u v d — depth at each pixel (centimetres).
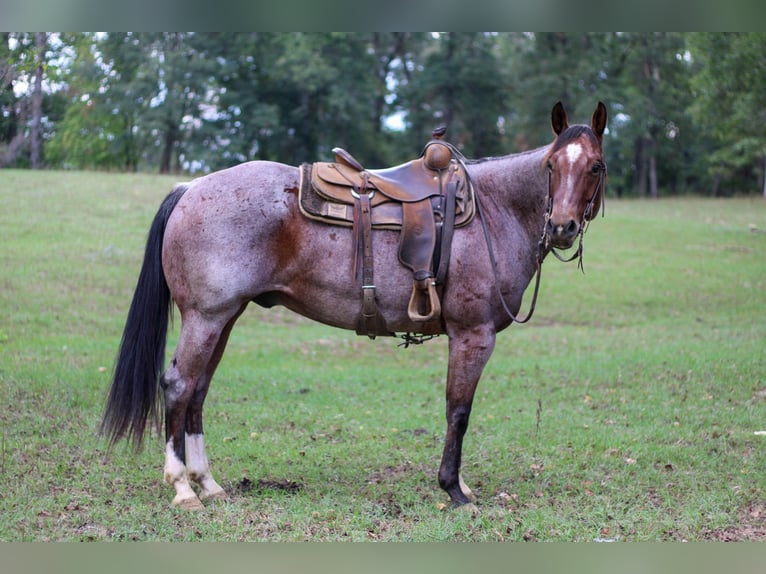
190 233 452
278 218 455
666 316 1313
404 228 455
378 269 459
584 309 1345
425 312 464
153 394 468
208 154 3216
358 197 461
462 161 492
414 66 4203
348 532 428
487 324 470
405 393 816
